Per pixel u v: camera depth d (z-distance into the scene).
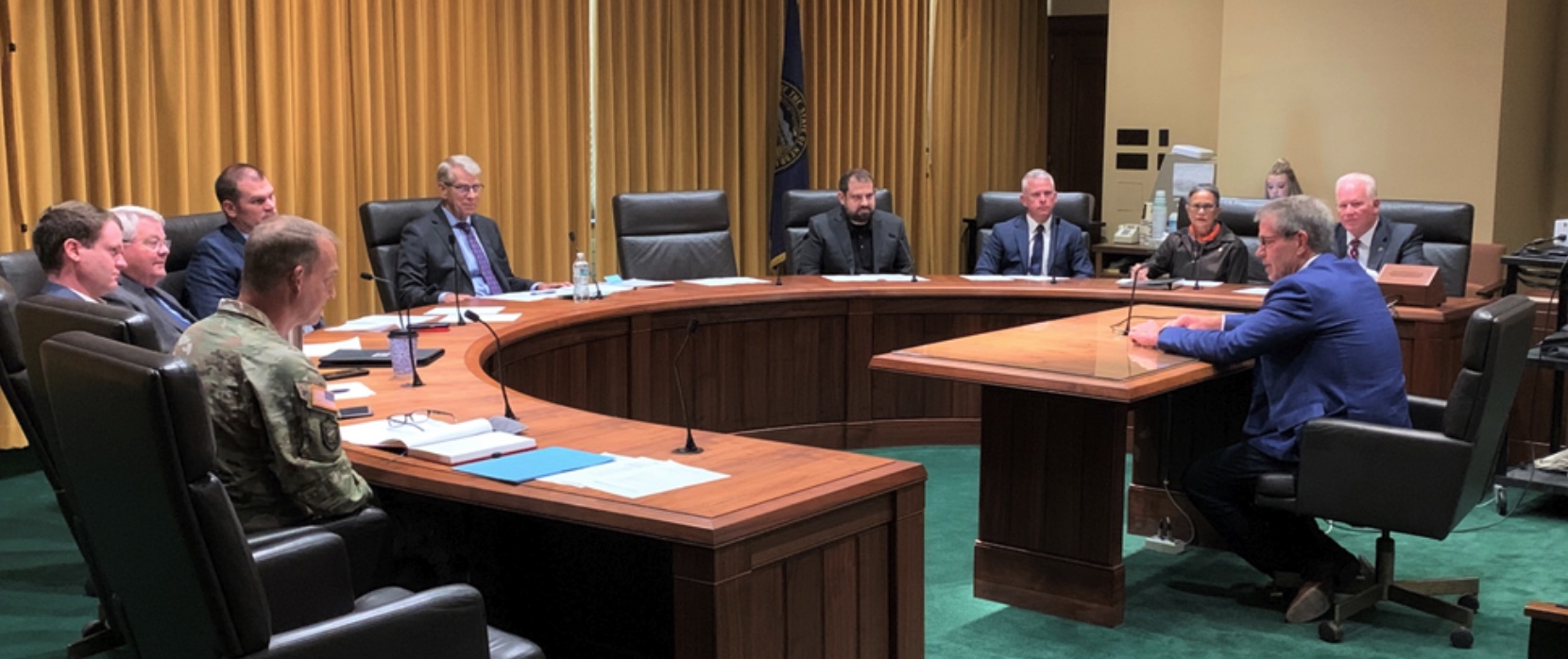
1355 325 3.50
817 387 5.50
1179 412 4.19
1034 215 6.05
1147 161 9.16
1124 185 9.26
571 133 7.14
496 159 6.77
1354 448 3.34
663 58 7.57
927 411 5.64
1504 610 3.64
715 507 2.20
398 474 2.48
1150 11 9.04
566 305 4.85
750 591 2.18
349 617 1.90
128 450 1.75
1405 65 7.59
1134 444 4.30
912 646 2.53
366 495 2.45
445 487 2.40
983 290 5.48
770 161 8.20
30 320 2.42
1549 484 3.88
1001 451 3.64
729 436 2.76
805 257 6.07
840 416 5.56
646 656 2.97
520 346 4.38
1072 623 3.54
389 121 6.35
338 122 6.07
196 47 5.58
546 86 6.89
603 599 3.03
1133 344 3.94
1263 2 7.97
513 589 3.08
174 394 1.70
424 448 2.57
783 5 8.05
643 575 2.94
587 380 4.83
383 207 5.21
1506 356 3.22
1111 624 3.50
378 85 6.21
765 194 8.20
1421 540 4.31
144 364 1.72
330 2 6.01
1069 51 10.13
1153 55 9.06
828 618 2.35
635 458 2.55
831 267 6.06
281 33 5.82
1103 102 10.08
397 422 2.82
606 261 7.35
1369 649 3.36
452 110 6.57
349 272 6.22
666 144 7.63
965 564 4.05
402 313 4.53
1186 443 4.19
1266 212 3.68
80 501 1.96
